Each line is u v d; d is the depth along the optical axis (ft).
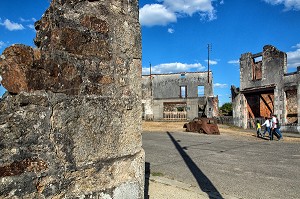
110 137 10.42
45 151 8.63
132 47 11.78
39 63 8.79
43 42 9.51
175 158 31.42
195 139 52.29
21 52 8.41
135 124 11.43
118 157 10.63
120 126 10.81
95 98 10.08
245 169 26.00
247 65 84.94
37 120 8.53
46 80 8.91
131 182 10.93
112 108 10.57
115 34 11.18
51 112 8.86
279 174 24.06
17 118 8.12
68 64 9.56
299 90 68.49
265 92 80.94
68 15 9.73
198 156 32.96
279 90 74.02
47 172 8.61
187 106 140.97
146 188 18.81
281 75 73.61
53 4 9.36
